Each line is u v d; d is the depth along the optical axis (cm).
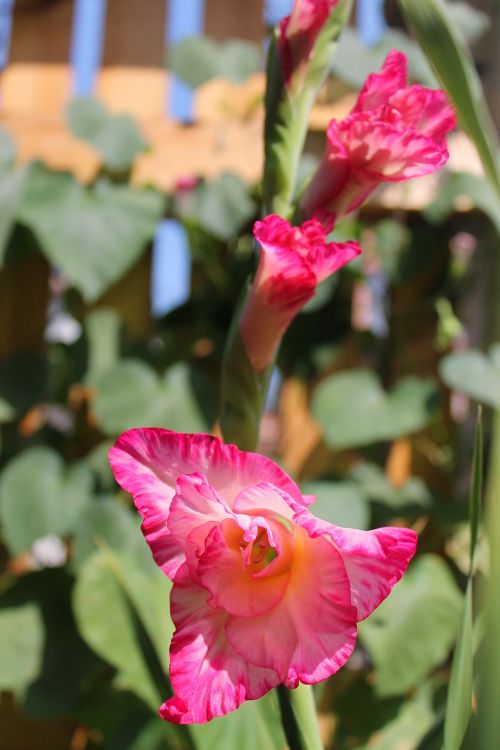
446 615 103
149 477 48
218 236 112
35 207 109
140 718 101
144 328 115
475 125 50
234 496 49
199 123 114
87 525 107
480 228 115
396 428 108
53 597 105
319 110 112
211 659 47
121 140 112
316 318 114
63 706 103
